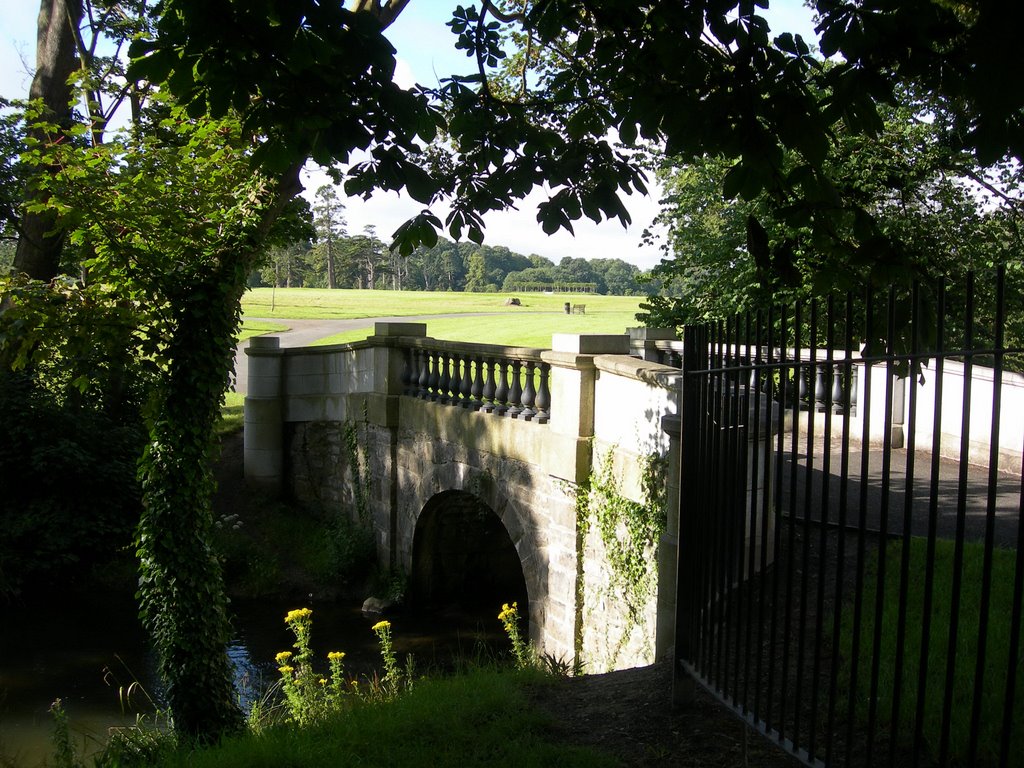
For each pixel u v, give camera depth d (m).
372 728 4.72
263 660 10.62
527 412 9.65
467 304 60.56
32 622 11.95
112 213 8.32
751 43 3.51
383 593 12.85
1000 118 2.37
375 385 13.23
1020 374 9.63
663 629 6.34
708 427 4.29
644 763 4.08
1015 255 13.38
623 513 7.74
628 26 4.25
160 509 8.17
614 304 63.66
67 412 14.17
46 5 15.48
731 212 15.07
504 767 4.08
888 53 3.11
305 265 109.31
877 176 11.91
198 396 8.37
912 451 2.62
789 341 13.29
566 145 5.05
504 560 13.38
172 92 3.47
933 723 3.85
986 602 2.38
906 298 3.88
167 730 7.86
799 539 6.82
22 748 7.95
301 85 3.57
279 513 15.30
